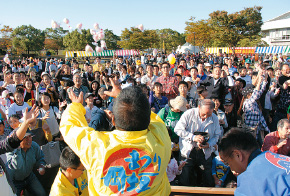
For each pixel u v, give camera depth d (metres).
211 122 3.58
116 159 1.19
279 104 6.30
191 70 7.17
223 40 43.00
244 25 42.31
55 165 3.95
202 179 3.72
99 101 5.59
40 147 3.89
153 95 5.54
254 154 1.59
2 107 5.53
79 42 50.12
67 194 2.28
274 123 6.29
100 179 1.18
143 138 1.27
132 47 44.47
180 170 3.46
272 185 1.30
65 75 8.95
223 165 3.52
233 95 5.95
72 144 1.30
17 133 2.14
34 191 3.47
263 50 27.27
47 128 4.45
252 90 5.20
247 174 1.43
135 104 1.27
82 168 2.28
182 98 4.09
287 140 3.54
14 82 7.93
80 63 33.53
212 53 41.03
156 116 1.59
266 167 1.39
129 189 1.16
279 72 8.00
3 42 51.31
